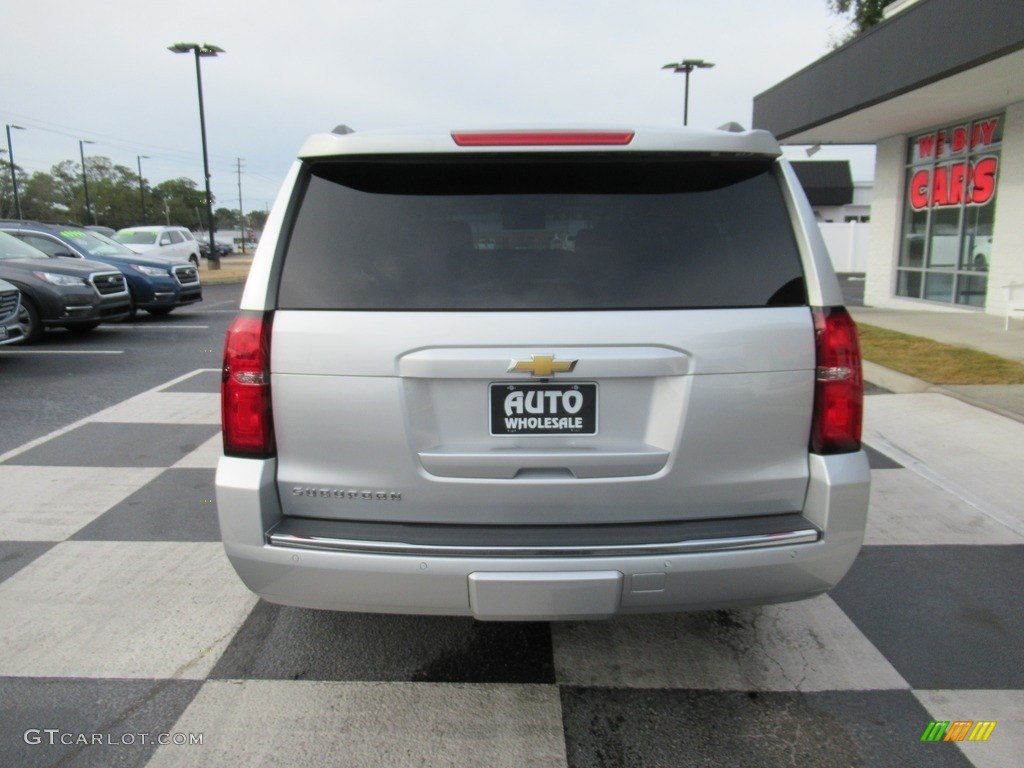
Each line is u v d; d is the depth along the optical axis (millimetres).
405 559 2402
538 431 2459
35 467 5465
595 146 2486
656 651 3180
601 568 2385
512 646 3209
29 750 2561
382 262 2504
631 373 2414
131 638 3246
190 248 27062
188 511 4645
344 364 2430
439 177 2574
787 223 2578
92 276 11625
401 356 2412
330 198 2578
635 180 2588
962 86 10758
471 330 2406
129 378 8617
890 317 12797
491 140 2484
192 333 12469
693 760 2543
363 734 2656
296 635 3277
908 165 15391
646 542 2408
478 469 2459
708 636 3291
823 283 2516
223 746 2590
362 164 2582
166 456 5727
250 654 3135
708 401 2438
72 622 3371
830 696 2881
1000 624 3400
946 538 4297
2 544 4172
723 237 2541
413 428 2449
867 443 5984
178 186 125062
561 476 2473
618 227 2535
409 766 2504
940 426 6344
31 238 13773
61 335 12188
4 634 3271
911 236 15445
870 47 11914
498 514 2492
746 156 2578
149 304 13891
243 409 2486
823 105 13695
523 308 2434
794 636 3297
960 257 13789
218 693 2883
